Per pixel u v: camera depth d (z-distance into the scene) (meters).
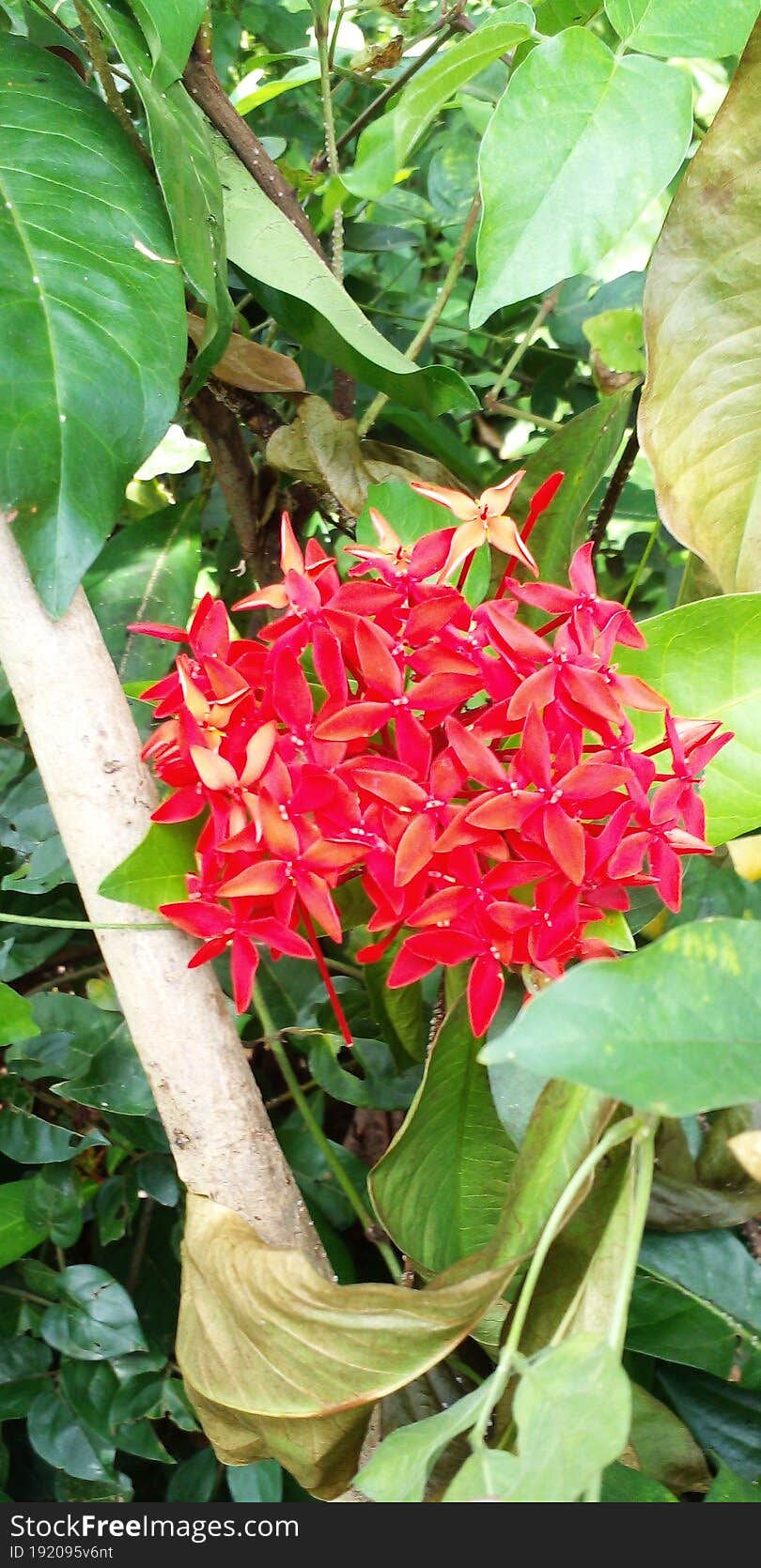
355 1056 0.45
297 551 0.33
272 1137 0.33
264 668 0.32
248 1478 0.41
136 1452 0.42
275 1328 0.29
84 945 0.49
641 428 0.37
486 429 0.62
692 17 0.33
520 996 0.36
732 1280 0.37
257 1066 0.51
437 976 0.44
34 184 0.33
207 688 0.32
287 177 0.49
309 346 0.42
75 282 0.32
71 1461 0.42
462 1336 0.28
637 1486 0.32
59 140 0.34
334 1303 0.28
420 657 0.30
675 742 0.31
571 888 0.30
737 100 0.35
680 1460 0.37
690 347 0.36
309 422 0.42
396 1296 0.28
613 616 0.31
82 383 0.31
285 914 0.30
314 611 0.31
